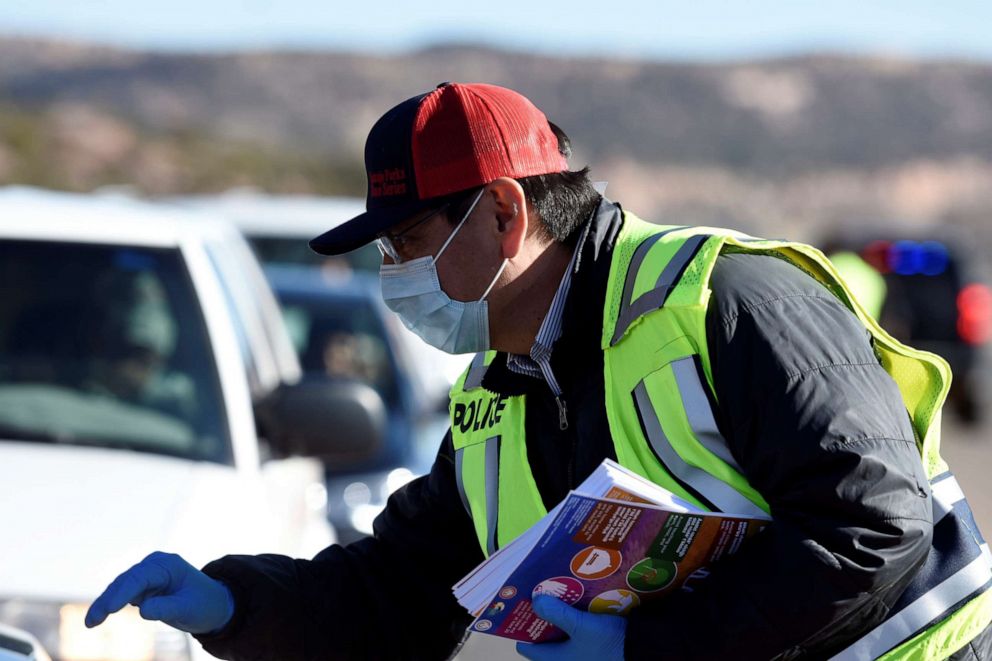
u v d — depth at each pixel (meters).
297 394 10.27
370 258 22.25
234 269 11.84
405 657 6.95
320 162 175.75
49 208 10.92
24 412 9.48
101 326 10.09
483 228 6.06
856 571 5.15
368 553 7.03
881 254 37.78
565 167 6.22
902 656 5.57
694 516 5.32
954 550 5.72
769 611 5.24
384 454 15.20
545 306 6.16
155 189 149.62
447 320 6.22
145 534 7.81
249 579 6.54
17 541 7.54
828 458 5.22
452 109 6.02
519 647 5.77
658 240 5.88
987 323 37.62
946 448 34.78
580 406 5.95
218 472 9.23
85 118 165.62
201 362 9.91
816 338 5.46
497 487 6.31
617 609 5.62
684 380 5.55
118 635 7.14
